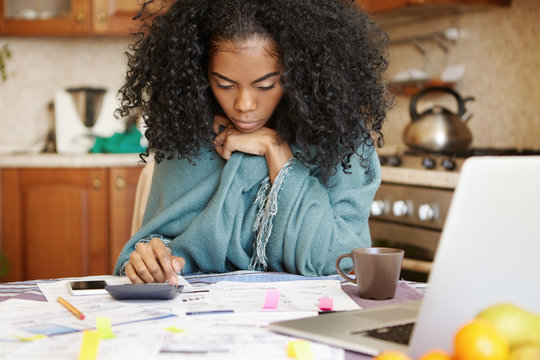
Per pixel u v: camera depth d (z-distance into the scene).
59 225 3.17
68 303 0.96
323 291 1.06
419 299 1.02
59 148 3.32
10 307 0.95
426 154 2.62
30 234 3.18
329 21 1.24
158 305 0.96
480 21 2.98
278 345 0.76
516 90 2.81
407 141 2.68
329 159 1.27
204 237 1.27
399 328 0.80
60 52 3.60
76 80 3.62
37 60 3.59
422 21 3.29
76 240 3.18
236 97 1.22
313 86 1.22
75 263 3.19
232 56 1.17
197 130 1.31
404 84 3.24
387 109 1.40
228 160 1.30
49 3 3.32
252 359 0.71
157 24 1.28
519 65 2.79
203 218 1.27
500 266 0.63
